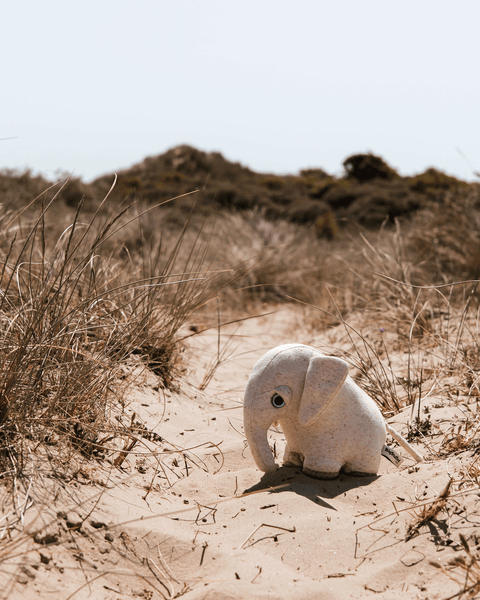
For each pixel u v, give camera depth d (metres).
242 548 2.29
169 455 3.21
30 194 11.92
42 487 2.43
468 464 2.81
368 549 2.28
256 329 7.22
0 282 3.18
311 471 2.88
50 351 3.03
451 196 8.65
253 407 2.88
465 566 2.03
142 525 2.42
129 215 9.73
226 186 22.77
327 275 9.08
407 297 5.98
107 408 3.39
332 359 2.79
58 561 2.06
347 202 20.23
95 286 3.90
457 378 4.18
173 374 4.57
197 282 5.14
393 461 3.02
